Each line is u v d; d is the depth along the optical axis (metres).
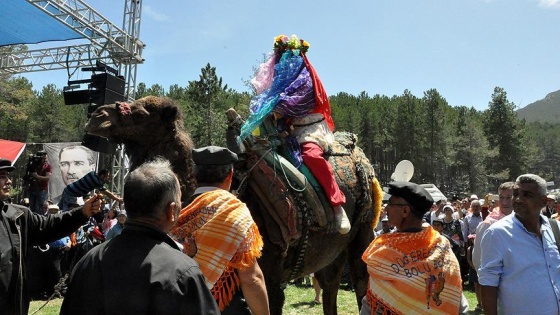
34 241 3.58
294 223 4.04
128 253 2.05
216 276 2.72
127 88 14.62
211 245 2.77
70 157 18.48
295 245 4.33
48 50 15.87
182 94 72.81
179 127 3.85
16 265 3.25
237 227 2.81
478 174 63.81
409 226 3.27
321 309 8.68
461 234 11.07
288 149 4.50
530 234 3.53
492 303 3.51
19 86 47.47
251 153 4.12
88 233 9.62
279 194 4.01
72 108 66.38
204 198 2.91
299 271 4.60
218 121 39.69
